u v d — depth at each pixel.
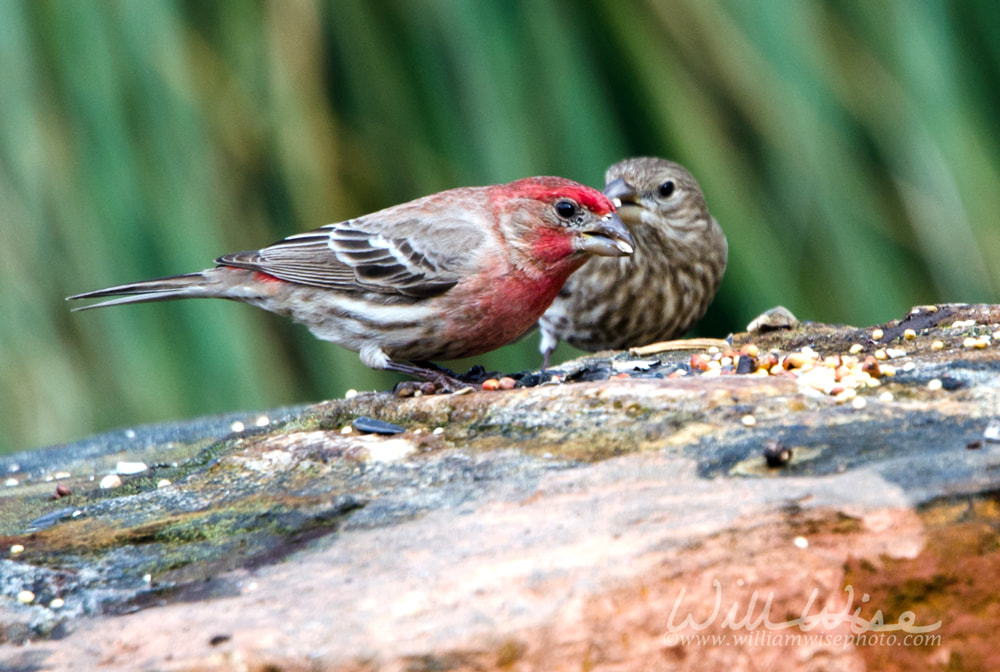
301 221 11.63
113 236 11.14
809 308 11.57
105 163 11.18
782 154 11.48
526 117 11.58
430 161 11.97
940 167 11.47
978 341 7.79
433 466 6.69
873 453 6.00
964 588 5.50
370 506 6.31
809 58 11.41
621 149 11.89
